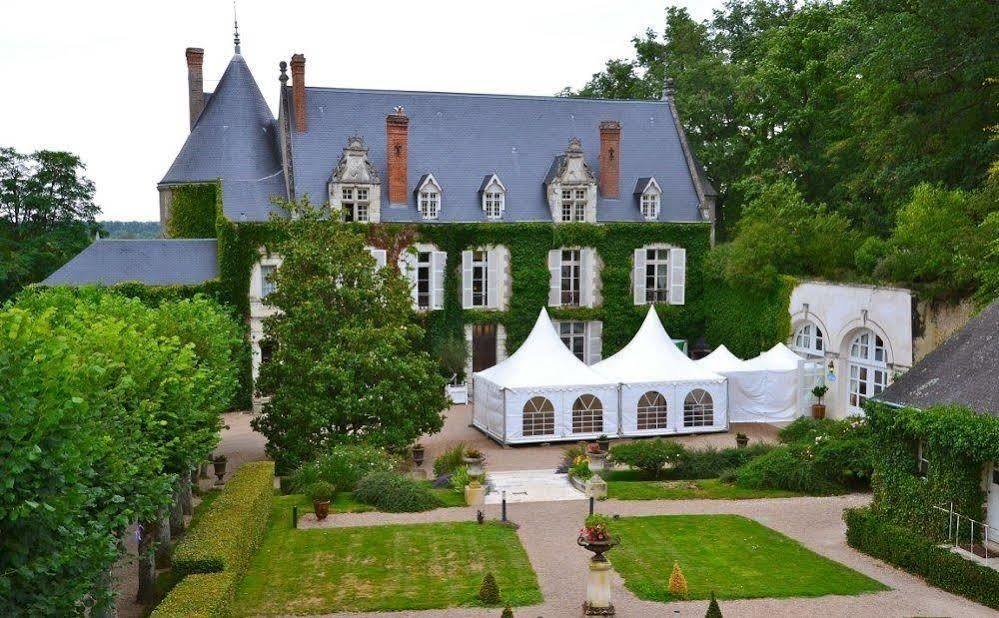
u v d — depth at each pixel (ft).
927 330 121.80
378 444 107.76
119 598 70.18
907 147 130.00
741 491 98.02
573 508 91.91
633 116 190.49
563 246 173.78
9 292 190.08
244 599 66.23
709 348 178.19
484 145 178.70
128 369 64.08
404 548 78.43
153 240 155.22
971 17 113.80
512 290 171.83
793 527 85.15
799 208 157.28
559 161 174.40
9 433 38.63
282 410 108.17
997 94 116.57
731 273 160.76
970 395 74.79
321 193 163.02
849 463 98.84
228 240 152.25
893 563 73.97
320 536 82.28
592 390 131.13
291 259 113.19
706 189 191.31
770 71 177.17
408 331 115.14
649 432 134.00
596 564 62.80
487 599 65.72
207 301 120.37
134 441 59.62
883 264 131.03
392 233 164.35
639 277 177.27
